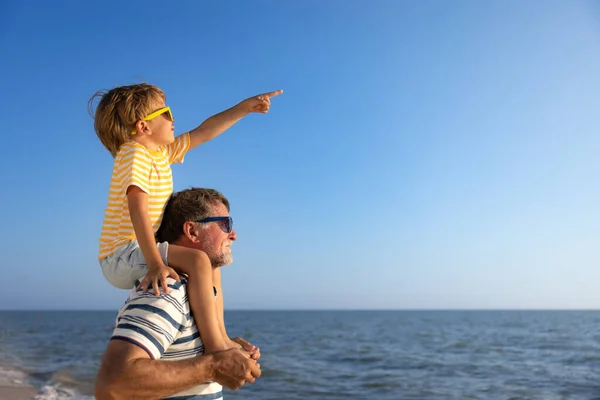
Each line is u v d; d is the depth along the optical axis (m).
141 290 2.02
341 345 34.34
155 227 2.31
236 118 2.93
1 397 11.34
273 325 67.31
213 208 2.32
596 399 15.30
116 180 2.35
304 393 15.57
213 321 2.07
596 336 45.00
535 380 19.19
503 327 64.62
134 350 1.83
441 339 41.56
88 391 13.37
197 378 1.89
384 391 16.45
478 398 15.44
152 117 2.44
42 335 39.31
